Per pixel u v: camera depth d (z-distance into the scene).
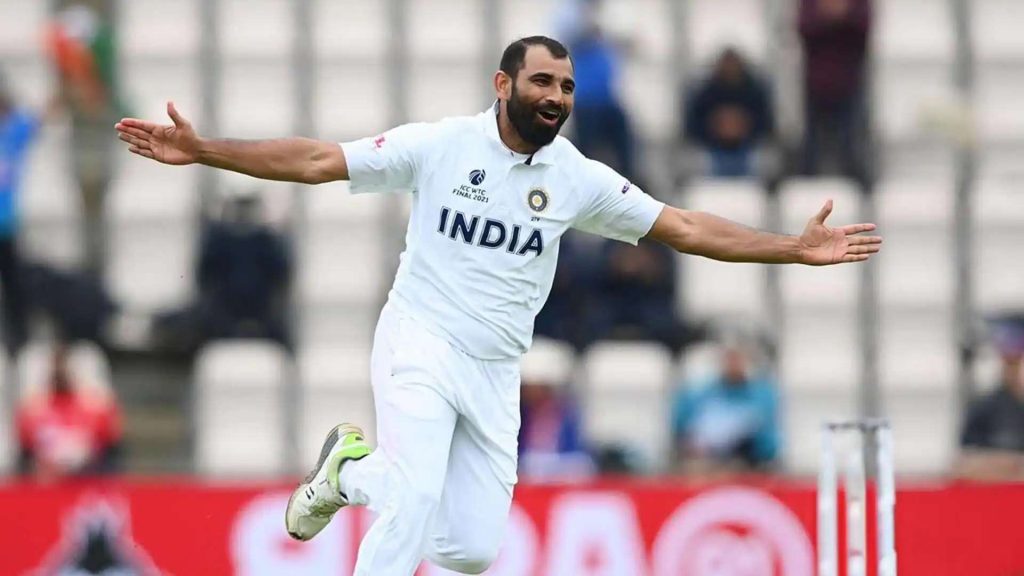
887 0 44.47
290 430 39.22
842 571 31.25
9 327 38.81
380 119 43.44
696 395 36.03
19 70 43.75
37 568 30.91
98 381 36.50
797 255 19.08
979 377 39.81
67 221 41.12
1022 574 31.81
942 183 42.78
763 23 43.88
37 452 35.59
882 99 44.03
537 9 44.09
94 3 44.28
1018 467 35.72
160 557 30.97
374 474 18.66
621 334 38.34
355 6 44.34
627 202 19.08
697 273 40.91
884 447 21.75
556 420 35.16
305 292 40.59
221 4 44.19
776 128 41.75
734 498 31.44
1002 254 41.75
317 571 30.89
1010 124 43.81
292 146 18.11
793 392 40.12
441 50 43.88
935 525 31.91
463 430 19.25
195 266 39.28
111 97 41.94
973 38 44.38
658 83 43.12
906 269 41.50
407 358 18.66
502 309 18.81
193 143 17.62
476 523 19.38
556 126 18.33
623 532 31.25
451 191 18.56
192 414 38.97
